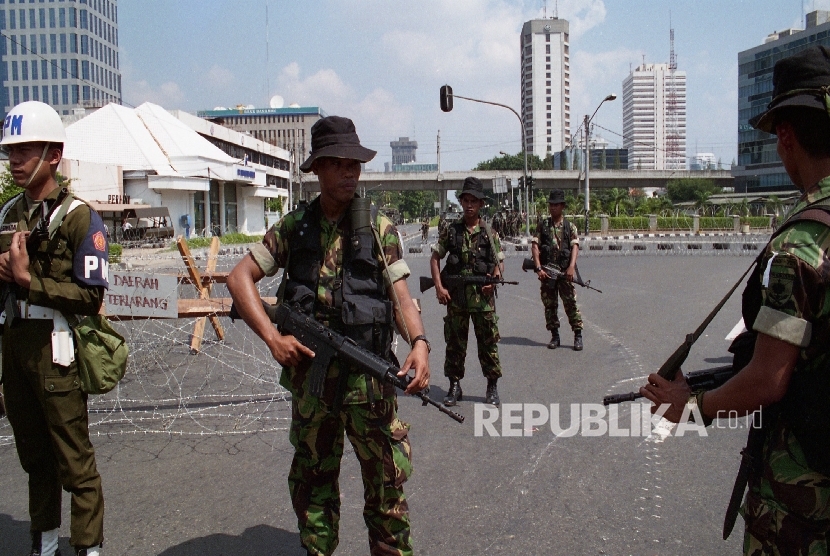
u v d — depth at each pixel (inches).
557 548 120.9
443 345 320.5
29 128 108.0
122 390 237.1
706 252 1036.5
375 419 98.3
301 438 100.9
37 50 4237.2
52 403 107.2
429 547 122.0
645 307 429.1
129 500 143.9
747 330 75.1
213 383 246.2
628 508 137.3
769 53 3590.1
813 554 66.1
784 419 67.4
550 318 308.2
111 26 4665.4
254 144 2910.9
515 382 246.1
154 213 1460.4
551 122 7342.5
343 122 99.0
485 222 216.7
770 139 3609.7
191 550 122.0
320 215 102.9
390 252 103.3
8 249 108.8
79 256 108.0
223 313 232.5
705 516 133.1
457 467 161.6
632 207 3009.4
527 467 160.9
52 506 115.9
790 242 64.3
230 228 2070.6
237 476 157.0
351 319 97.7
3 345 110.7
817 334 63.7
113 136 1653.5
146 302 225.3
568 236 302.7
